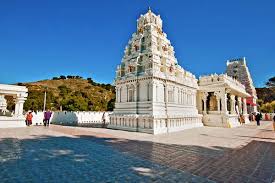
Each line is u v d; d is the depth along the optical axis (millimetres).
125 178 8461
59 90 125938
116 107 33812
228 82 41312
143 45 32000
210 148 15539
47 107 72812
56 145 15805
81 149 14461
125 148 15141
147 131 25953
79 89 135625
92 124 39688
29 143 16438
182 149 15008
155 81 28547
